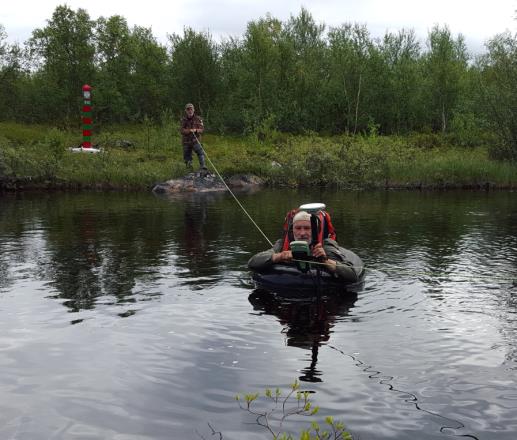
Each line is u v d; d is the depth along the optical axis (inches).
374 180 893.8
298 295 254.1
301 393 151.5
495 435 129.5
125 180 853.2
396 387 155.3
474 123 1391.5
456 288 267.0
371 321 216.5
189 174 858.1
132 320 216.4
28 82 1881.2
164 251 356.5
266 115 1644.9
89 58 1936.5
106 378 161.9
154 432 131.6
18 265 315.3
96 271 300.7
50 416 139.6
